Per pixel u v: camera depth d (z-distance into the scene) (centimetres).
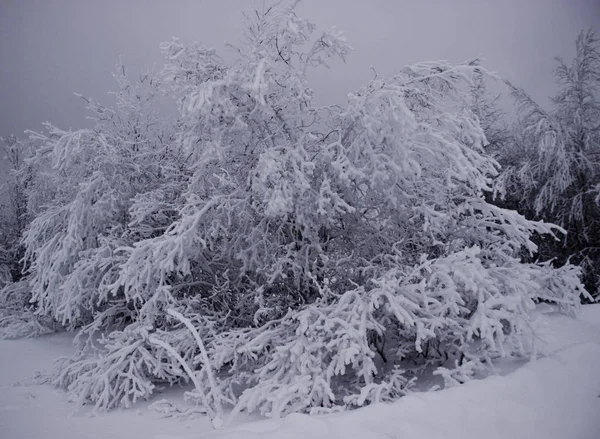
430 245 702
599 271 1141
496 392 357
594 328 605
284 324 614
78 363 678
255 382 621
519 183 1287
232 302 760
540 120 1156
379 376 591
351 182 675
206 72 652
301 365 506
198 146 684
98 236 855
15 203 1421
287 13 640
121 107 967
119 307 905
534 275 661
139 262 677
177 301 705
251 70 616
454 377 459
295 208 638
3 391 697
